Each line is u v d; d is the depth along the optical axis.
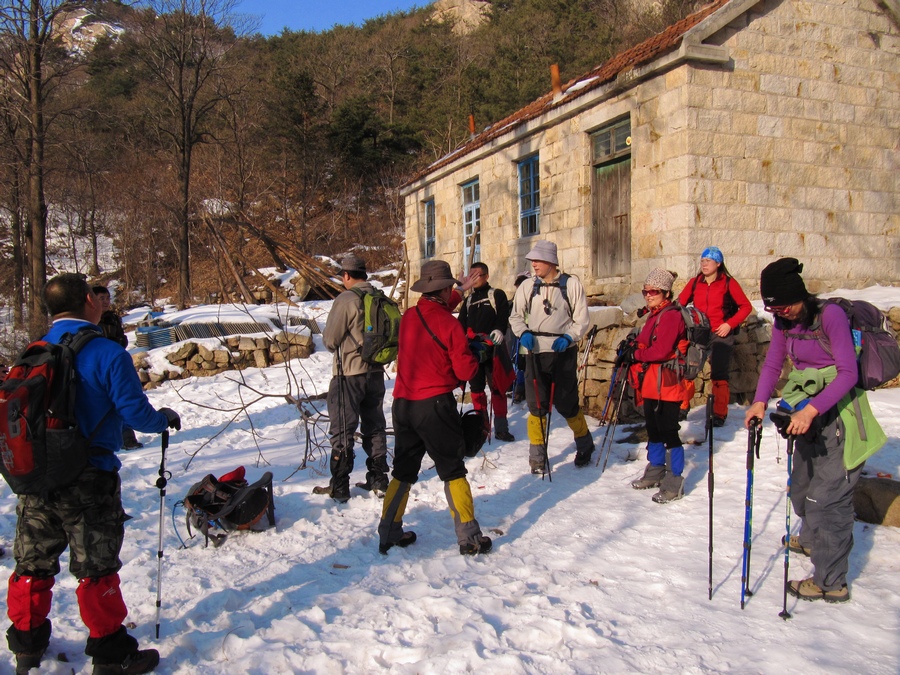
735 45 8.80
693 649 3.07
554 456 6.33
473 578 3.84
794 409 3.48
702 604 3.49
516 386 8.52
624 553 4.12
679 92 8.60
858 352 3.36
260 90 37.09
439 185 15.96
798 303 3.44
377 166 37.91
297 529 4.64
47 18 19.53
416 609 3.44
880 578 3.66
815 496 3.48
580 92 10.26
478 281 7.07
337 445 5.14
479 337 4.62
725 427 6.68
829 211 9.47
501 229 13.09
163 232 30.58
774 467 5.47
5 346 15.33
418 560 4.16
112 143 33.66
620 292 9.80
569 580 3.80
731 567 3.89
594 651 3.07
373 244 34.31
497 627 3.28
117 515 3.05
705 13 9.33
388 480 5.39
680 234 8.59
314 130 36.06
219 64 27.61
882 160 9.88
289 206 35.62
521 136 12.01
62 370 2.85
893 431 6.00
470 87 36.16
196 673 2.99
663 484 4.96
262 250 29.19
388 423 8.29
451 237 15.44
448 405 4.17
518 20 44.34
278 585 3.85
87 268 35.53
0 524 4.77
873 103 9.78
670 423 4.96
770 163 9.04
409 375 4.21
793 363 3.59
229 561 4.17
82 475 2.90
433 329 4.18
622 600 3.55
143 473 6.25
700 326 5.05
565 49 35.94
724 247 8.73
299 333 13.80
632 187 9.42
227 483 4.67
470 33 53.41
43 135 20.14
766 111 9.02
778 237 9.10
